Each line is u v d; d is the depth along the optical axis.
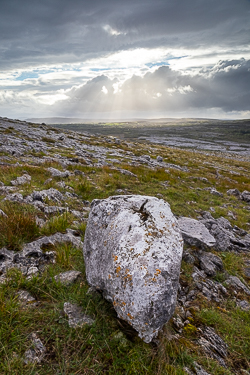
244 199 15.41
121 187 12.16
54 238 5.25
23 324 2.97
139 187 12.76
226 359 3.41
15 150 17.45
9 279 3.69
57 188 9.66
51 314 3.17
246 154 96.56
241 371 3.28
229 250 7.35
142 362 2.76
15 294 3.43
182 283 5.07
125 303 2.91
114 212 4.00
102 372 2.62
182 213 9.72
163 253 3.12
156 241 3.28
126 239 3.36
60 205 7.84
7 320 2.92
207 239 6.86
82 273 4.21
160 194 11.95
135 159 26.78
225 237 7.71
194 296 4.71
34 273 3.97
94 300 3.52
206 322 4.01
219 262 6.21
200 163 37.56
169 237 3.41
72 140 37.47
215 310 4.41
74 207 8.23
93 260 3.80
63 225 5.80
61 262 4.40
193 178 19.52
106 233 3.75
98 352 2.80
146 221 3.62
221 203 12.93
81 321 3.14
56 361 2.63
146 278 2.87
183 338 3.44
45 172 11.98
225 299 4.92
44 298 3.51
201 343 3.48
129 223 3.61
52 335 2.89
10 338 2.73
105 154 27.81
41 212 6.67
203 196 13.91
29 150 20.23
